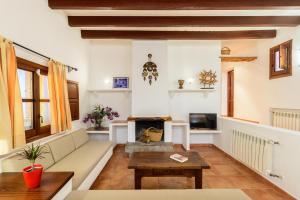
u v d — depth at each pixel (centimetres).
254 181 304
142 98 475
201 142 529
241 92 587
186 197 181
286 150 255
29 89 274
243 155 353
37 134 279
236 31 429
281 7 286
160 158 273
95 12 355
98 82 522
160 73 476
